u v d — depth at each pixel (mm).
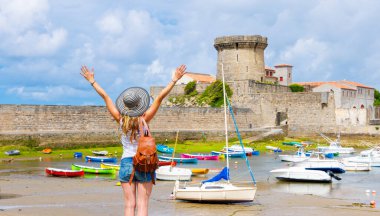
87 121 72688
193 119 88312
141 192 10297
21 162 56531
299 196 34719
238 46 112750
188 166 56312
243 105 105062
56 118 69562
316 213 27531
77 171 44281
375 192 36781
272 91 112500
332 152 77562
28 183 39000
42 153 63969
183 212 27219
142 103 10352
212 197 30250
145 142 10094
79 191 34688
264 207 29453
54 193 33500
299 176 43594
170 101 112562
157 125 82500
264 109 105312
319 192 37438
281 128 102062
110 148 71312
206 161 64250
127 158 10305
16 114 65688
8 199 30344
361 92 137375
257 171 52344
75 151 67438
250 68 112688
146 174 10234
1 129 64312
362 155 66812
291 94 104875
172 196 32344
